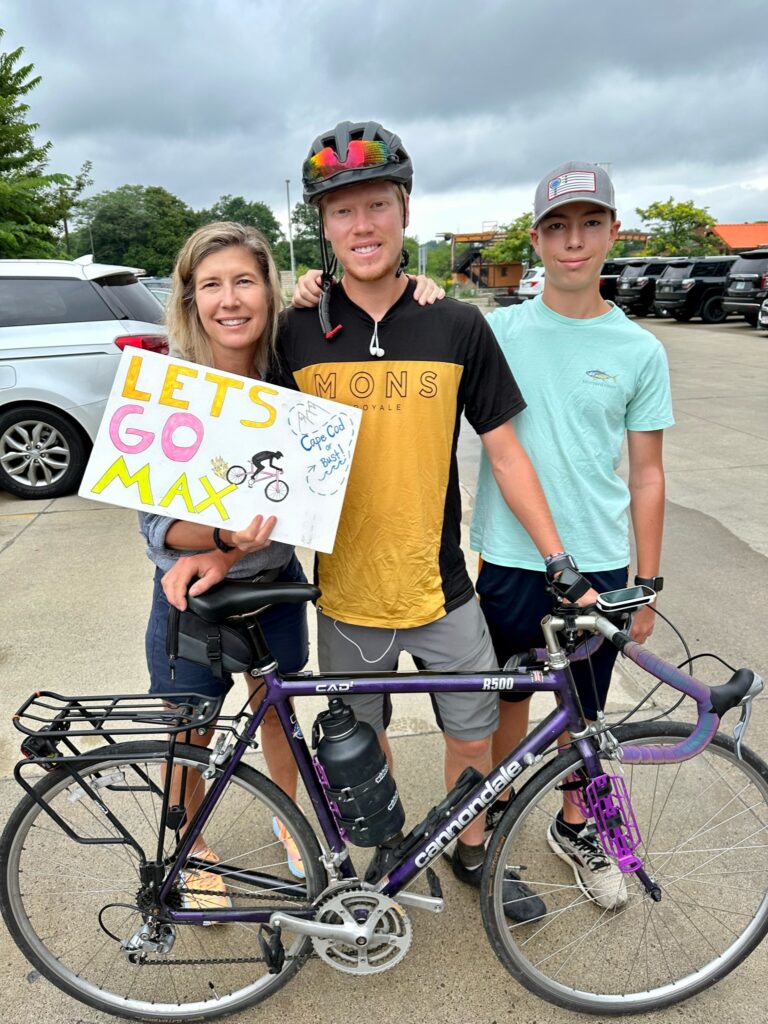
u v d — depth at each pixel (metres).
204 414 1.45
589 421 1.72
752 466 5.62
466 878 1.92
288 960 1.65
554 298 1.71
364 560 1.63
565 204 1.57
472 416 1.66
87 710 1.50
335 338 1.55
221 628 1.52
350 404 1.55
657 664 1.44
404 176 1.43
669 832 2.00
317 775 1.61
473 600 1.76
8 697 2.78
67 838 1.82
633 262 21.00
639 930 1.83
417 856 1.59
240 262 1.50
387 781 1.55
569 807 1.93
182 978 1.74
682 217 38.25
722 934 1.80
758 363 10.86
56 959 1.66
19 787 2.33
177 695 1.52
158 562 1.62
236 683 2.85
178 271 1.55
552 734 1.58
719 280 17.66
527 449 1.76
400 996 1.70
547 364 1.72
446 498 1.66
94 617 3.39
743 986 1.71
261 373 1.65
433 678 1.54
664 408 1.73
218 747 1.56
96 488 1.43
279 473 1.47
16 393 4.95
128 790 1.59
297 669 1.88
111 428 1.43
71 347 4.98
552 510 1.77
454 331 1.53
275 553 1.67
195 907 1.64
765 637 3.13
